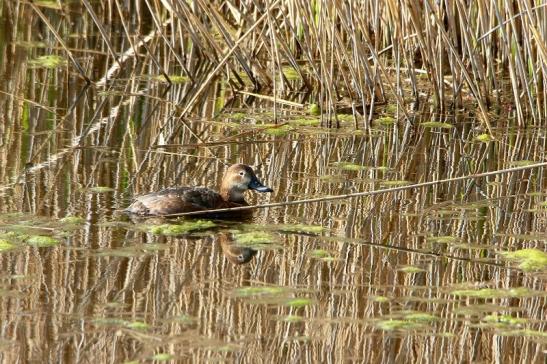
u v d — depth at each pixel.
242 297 10.24
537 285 10.80
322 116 17.67
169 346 9.11
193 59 21.89
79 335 9.25
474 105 19.23
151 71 21.33
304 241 11.96
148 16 25.47
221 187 13.46
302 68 21.55
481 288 10.70
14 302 9.86
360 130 17.48
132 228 12.11
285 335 9.45
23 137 16.05
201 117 18.06
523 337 9.58
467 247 11.88
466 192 14.15
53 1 26.44
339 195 12.89
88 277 10.54
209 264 11.07
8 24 24.19
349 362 9.00
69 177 14.02
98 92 19.41
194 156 15.57
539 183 14.63
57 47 22.55
